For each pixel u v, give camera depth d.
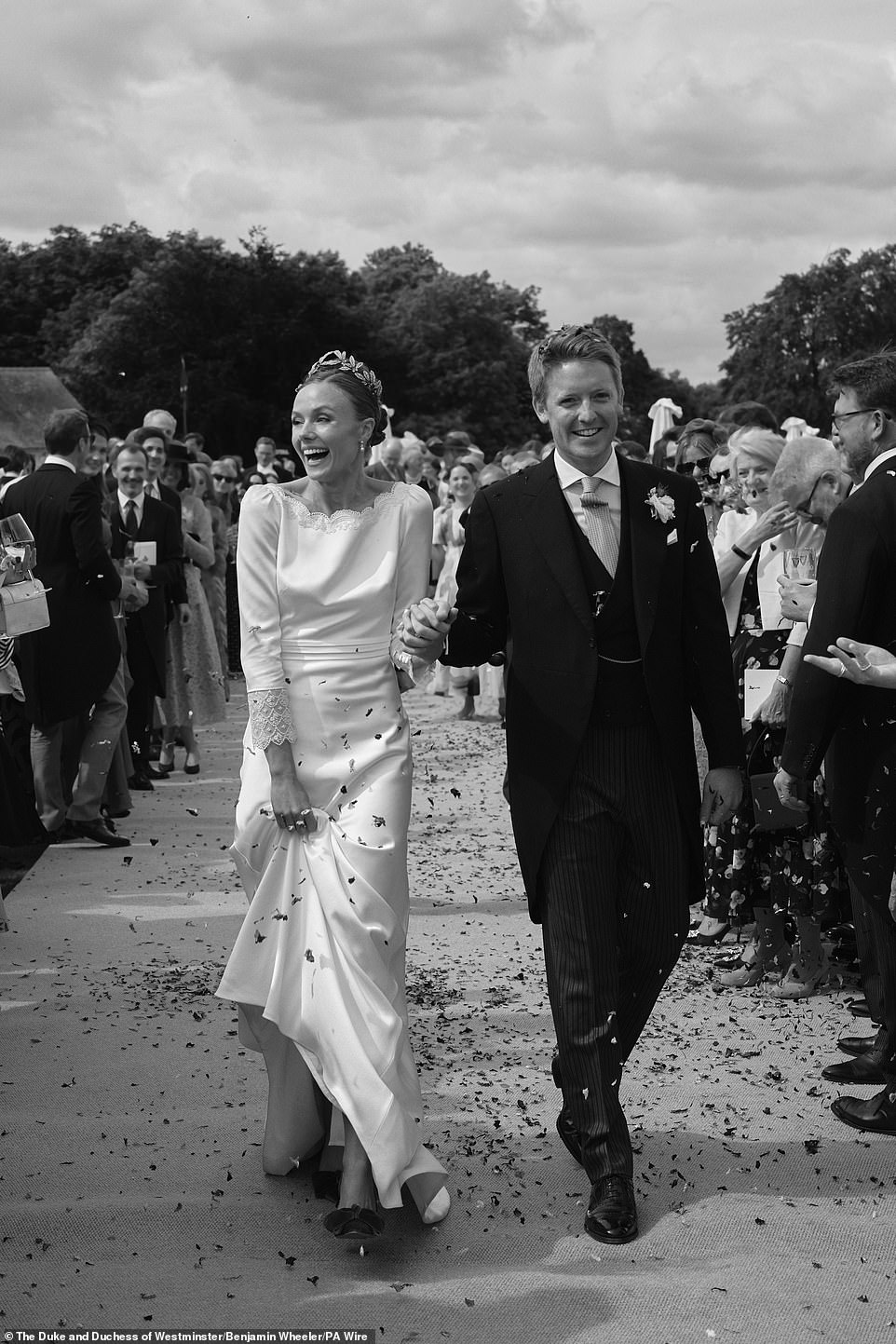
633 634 3.73
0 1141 4.12
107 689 8.05
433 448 29.53
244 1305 3.22
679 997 5.46
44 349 92.12
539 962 5.91
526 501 3.78
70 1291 3.28
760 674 5.52
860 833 4.12
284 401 77.88
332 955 3.57
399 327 91.31
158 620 9.70
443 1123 4.24
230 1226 3.60
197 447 16.14
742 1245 3.51
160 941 6.21
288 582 3.72
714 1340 3.08
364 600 3.73
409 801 3.78
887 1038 4.24
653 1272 3.38
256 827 3.72
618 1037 3.93
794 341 92.19
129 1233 3.56
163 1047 4.88
